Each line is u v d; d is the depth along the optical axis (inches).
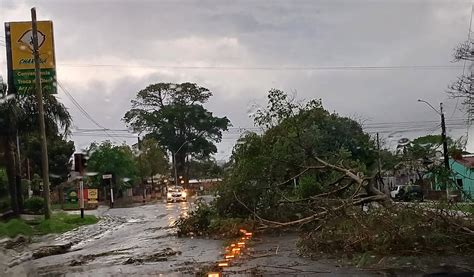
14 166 1232.2
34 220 1095.6
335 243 494.3
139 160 2928.2
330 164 660.1
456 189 558.3
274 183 725.3
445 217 460.8
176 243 658.2
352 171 621.0
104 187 2466.8
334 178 709.3
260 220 638.5
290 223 593.9
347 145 892.6
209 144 3489.2
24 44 1124.5
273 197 716.0
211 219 737.6
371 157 850.8
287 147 719.1
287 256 491.8
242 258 493.4
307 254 491.2
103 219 1232.8
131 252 599.2
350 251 479.2
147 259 527.2
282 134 738.2
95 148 2511.1
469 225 461.7
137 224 1044.5
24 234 838.5
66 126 1289.4
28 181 1644.9
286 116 755.4
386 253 453.4
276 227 667.4
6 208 1311.5
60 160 2037.4
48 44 1121.4
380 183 593.3
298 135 708.0
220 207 745.0
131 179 2637.8
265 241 613.3
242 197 727.7
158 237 750.5
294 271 414.0
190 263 484.4
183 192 2255.2
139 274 439.2
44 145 1048.8
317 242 502.0
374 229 470.9
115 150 2527.1
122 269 473.1
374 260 434.0
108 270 472.7
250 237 657.0
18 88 1148.5
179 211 1408.7
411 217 465.7
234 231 681.0
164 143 3410.4
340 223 502.6
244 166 727.1
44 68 1121.4
